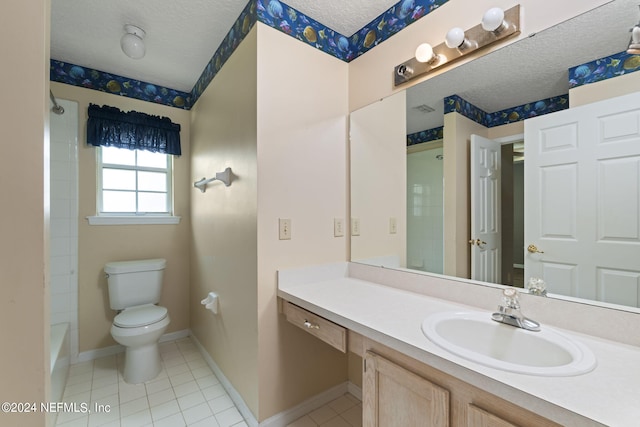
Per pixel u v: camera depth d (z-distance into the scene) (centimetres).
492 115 124
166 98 258
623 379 70
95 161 226
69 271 214
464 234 133
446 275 139
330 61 178
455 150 136
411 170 155
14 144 74
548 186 109
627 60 93
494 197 123
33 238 76
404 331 98
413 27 150
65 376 190
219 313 196
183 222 266
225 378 186
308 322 135
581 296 100
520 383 68
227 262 184
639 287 89
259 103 147
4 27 74
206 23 172
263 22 148
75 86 217
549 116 109
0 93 73
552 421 62
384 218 167
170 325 259
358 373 181
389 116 164
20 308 75
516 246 117
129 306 218
